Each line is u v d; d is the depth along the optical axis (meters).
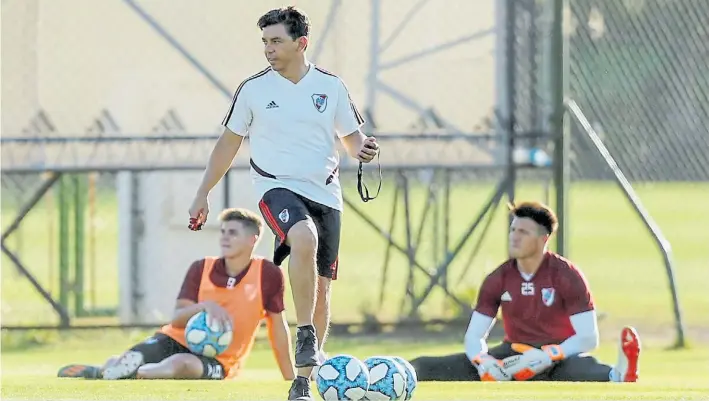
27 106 45.12
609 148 46.72
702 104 46.44
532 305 29.78
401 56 45.62
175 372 29.34
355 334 47.16
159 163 45.03
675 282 44.03
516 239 29.55
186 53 45.16
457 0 45.69
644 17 46.69
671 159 46.59
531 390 24.17
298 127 23.00
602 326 50.00
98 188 84.94
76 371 30.64
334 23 45.38
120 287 47.69
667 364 38.16
